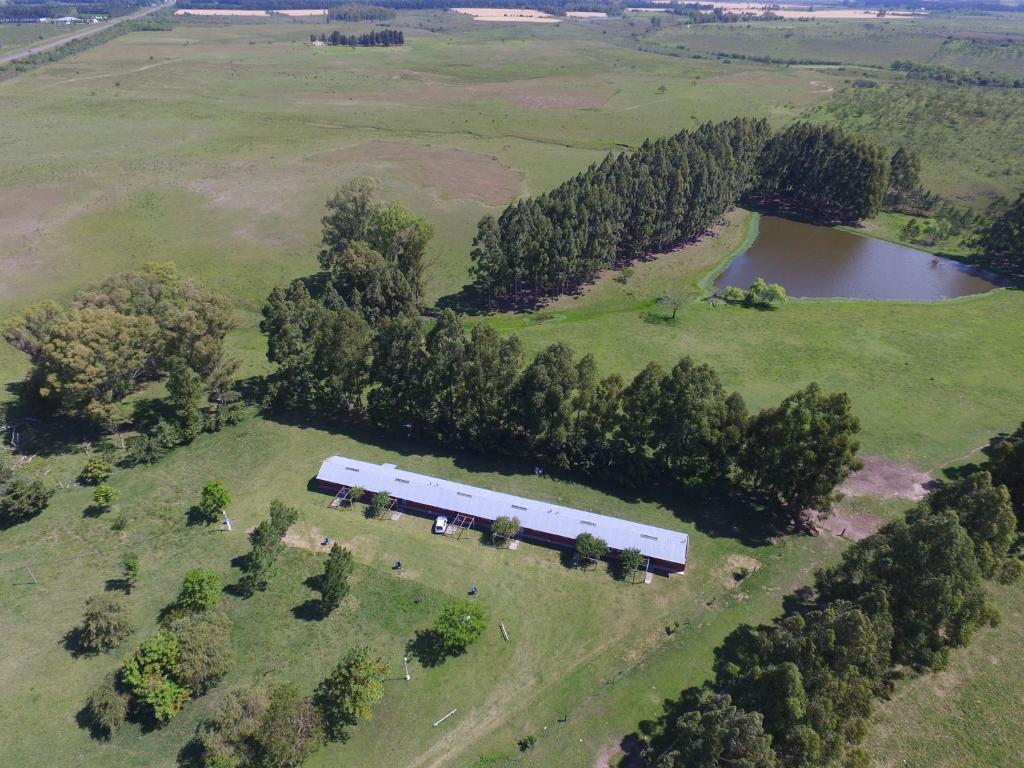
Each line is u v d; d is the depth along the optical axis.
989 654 61.19
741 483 81.94
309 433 91.62
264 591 66.06
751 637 63.03
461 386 84.19
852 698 48.28
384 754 52.91
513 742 54.16
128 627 60.38
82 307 90.44
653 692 57.97
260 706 51.72
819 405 71.94
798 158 183.88
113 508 75.94
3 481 73.12
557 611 65.25
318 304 99.94
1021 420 95.19
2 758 51.25
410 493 77.06
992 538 58.34
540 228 125.38
